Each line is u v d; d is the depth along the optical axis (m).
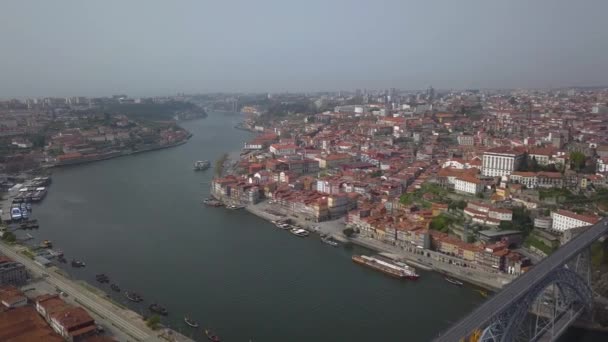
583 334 188.00
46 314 194.88
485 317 131.62
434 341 121.94
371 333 195.38
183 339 186.50
